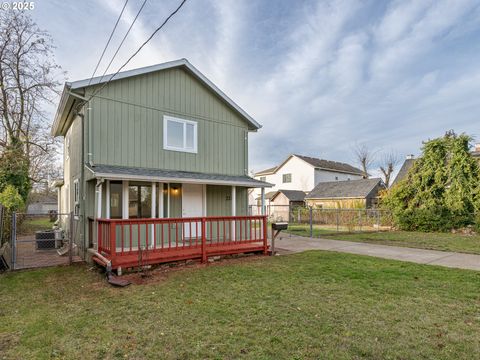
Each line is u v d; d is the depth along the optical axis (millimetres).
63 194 14539
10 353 3111
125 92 8633
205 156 10305
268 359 2924
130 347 3203
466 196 15227
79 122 9211
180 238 9664
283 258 8281
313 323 3785
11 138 15914
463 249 9969
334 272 6551
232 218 8578
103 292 5227
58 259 8273
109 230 6500
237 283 5695
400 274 6352
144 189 8969
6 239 9961
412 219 16453
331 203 28469
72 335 3508
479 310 4238
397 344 3225
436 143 16312
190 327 3695
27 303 4699
